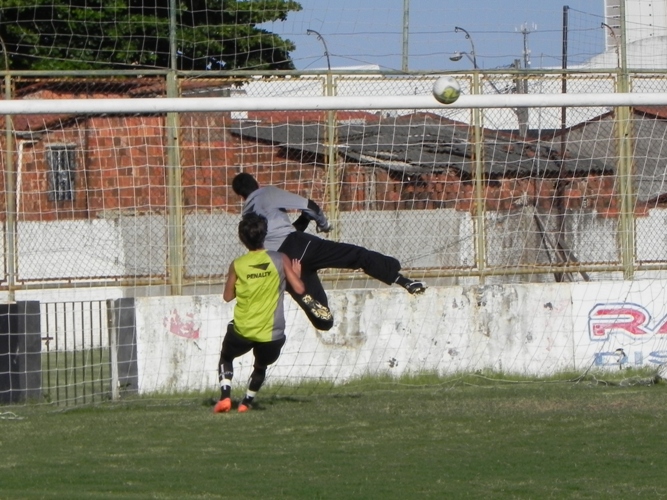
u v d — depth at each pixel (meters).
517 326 38.41
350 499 19.39
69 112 30.86
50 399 34.19
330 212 40.28
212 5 47.88
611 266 41.62
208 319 36.34
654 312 39.28
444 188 41.00
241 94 40.44
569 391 34.62
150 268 39.94
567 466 22.28
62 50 50.97
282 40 47.34
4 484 20.81
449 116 43.06
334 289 39.16
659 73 40.84
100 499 19.25
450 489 20.17
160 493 19.94
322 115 40.50
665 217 42.25
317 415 29.67
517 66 44.69
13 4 48.44
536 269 41.25
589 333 38.88
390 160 40.84
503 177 41.47
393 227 40.59
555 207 41.72
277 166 40.22
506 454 23.59
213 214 39.72
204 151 39.62
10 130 38.66
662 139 42.09
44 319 39.62
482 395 33.88
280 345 30.12
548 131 42.50
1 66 50.34
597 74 41.00
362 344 37.53
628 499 19.34
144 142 39.94
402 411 30.16
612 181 41.94
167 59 49.31
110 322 34.69
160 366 35.75
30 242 40.16
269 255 29.61
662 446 24.36
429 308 38.00
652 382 36.44
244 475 21.55
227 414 30.09
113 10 45.88
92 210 40.06
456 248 40.91
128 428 27.95
